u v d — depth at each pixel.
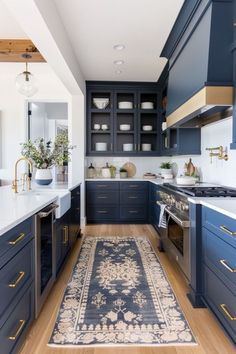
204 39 2.18
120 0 2.38
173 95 3.22
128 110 5.04
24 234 1.56
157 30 2.92
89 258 3.12
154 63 3.95
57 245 2.44
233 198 2.09
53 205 2.18
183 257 2.37
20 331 1.50
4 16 2.66
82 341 1.67
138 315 1.96
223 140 2.93
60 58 2.84
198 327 1.81
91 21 2.72
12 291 1.38
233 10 2.09
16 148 4.76
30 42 3.19
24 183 2.91
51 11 2.31
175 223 2.72
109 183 4.83
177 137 3.66
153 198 4.36
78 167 4.64
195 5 2.32
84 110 4.70
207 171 3.41
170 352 1.57
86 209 4.83
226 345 1.63
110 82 4.89
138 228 4.58
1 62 3.84
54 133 6.89
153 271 2.76
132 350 1.59
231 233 1.52
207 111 2.41
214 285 1.81
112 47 3.36
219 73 2.09
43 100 4.75
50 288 2.17
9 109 4.73
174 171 4.97
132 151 5.07
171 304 2.11
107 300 2.17
